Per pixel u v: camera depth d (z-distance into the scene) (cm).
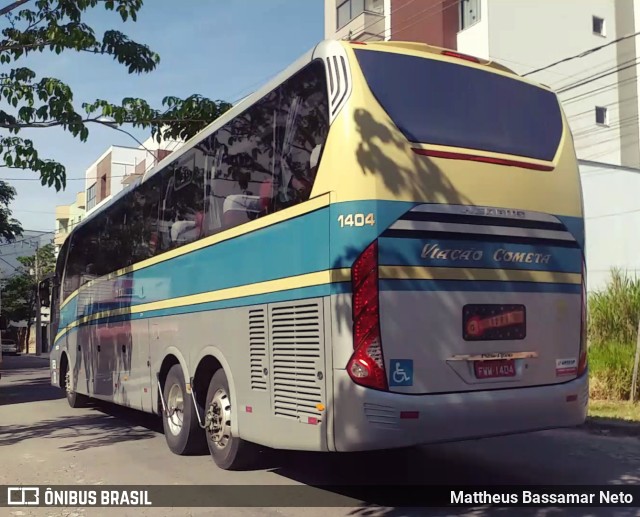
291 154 571
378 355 489
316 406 516
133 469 737
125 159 4884
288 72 591
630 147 2425
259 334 598
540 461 719
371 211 500
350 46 537
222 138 698
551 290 573
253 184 627
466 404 507
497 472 672
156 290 848
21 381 2117
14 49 883
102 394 1080
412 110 534
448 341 515
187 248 757
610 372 1075
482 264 538
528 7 2219
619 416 921
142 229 916
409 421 487
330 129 523
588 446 790
